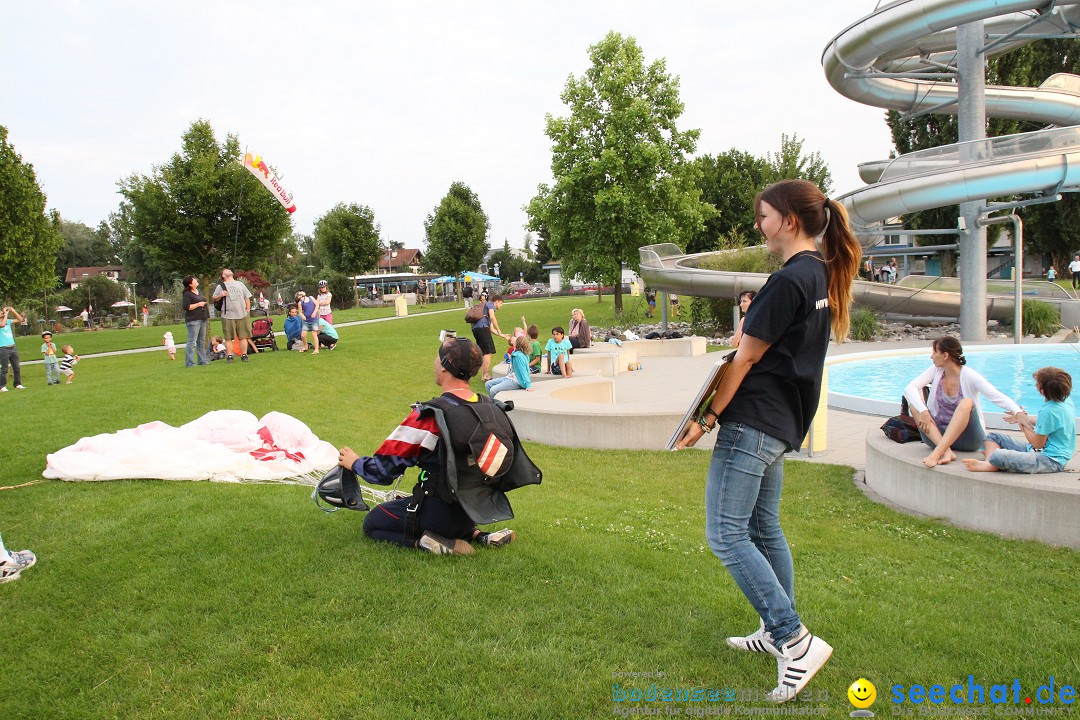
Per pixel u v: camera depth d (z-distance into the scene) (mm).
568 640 3238
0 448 7094
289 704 2752
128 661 3086
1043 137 18156
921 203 19156
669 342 21000
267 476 6281
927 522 5613
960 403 5836
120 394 10516
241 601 3633
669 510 5914
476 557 4203
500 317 36250
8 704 2770
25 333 43719
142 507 5172
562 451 8945
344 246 57125
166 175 35969
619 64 31859
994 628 3428
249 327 15422
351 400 12242
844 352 18891
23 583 3859
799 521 5668
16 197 29797
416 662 3055
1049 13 17516
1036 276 47969
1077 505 4859
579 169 32344
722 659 3090
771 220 2863
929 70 22844
